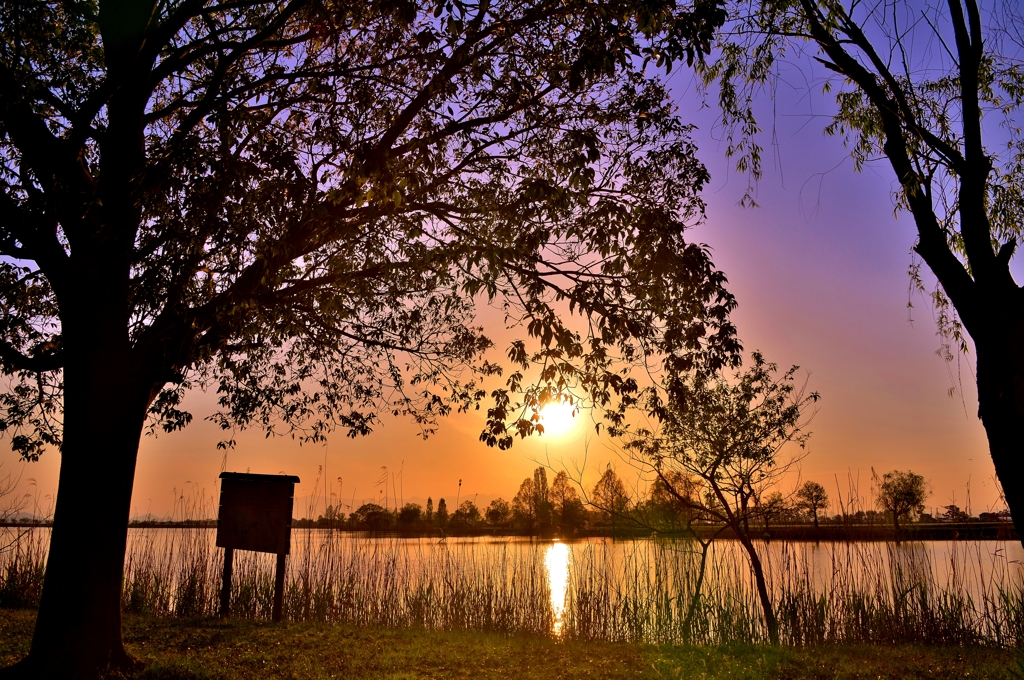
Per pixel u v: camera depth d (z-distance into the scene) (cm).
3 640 748
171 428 838
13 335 788
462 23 626
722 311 724
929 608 957
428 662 729
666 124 770
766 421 1037
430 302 952
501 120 742
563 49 718
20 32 623
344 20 719
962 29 565
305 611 1040
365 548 1216
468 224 747
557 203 666
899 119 609
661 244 698
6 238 655
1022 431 491
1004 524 1038
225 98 676
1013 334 507
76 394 625
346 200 671
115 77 643
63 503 614
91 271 631
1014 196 730
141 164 667
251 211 594
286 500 998
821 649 852
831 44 629
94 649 596
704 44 601
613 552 1164
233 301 614
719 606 980
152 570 1132
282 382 977
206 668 666
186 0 657
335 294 745
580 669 707
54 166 645
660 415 824
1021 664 697
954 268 552
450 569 1145
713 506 1081
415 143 654
